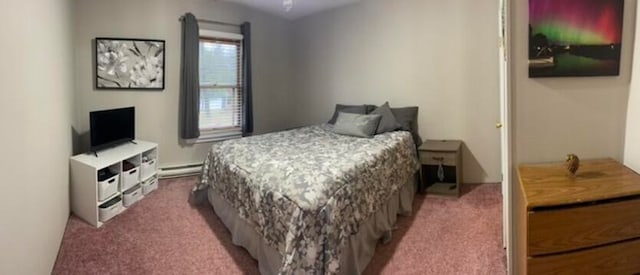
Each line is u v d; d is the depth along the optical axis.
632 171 1.68
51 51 2.59
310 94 5.34
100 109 4.02
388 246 2.52
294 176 2.18
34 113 2.06
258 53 5.14
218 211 3.05
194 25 4.39
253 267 2.30
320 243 1.89
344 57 4.80
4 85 1.58
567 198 1.42
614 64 1.77
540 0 1.75
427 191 3.63
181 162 4.58
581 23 1.75
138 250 2.52
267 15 5.18
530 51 1.79
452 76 3.89
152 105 4.32
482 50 3.70
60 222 2.67
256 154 2.84
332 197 1.99
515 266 1.87
